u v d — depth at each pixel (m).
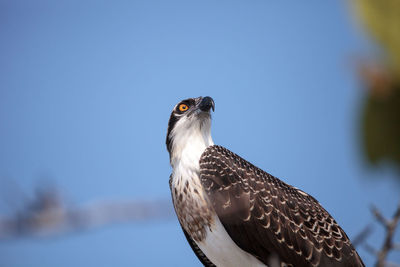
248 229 10.09
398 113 3.69
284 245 10.03
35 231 4.32
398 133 3.71
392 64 3.58
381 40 3.56
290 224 10.17
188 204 10.68
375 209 6.46
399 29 3.51
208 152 11.07
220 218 10.20
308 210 10.41
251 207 10.23
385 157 3.78
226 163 10.82
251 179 10.62
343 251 10.05
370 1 3.56
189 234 11.05
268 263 10.06
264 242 10.05
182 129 11.56
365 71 3.66
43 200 4.45
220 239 10.34
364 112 3.78
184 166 11.03
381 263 6.38
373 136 3.78
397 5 3.52
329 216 10.65
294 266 9.99
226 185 10.49
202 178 10.65
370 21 3.55
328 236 10.12
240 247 10.12
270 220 10.16
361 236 6.56
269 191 10.51
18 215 4.28
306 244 10.02
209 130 12.13
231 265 10.51
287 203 10.41
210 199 10.38
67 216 4.50
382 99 3.71
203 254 11.46
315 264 9.89
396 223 6.38
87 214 4.57
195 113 11.68
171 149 11.66
